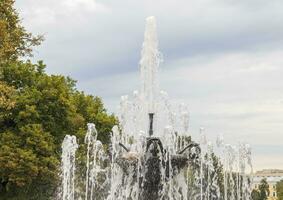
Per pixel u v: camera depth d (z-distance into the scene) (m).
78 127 35.19
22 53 33.78
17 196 32.03
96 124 38.94
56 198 31.72
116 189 15.77
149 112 15.79
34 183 31.98
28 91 32.53
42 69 34.84
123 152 15.02
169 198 14.37
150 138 14.19
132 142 16.34
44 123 32.66
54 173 30.92
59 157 32.72
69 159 26.44
